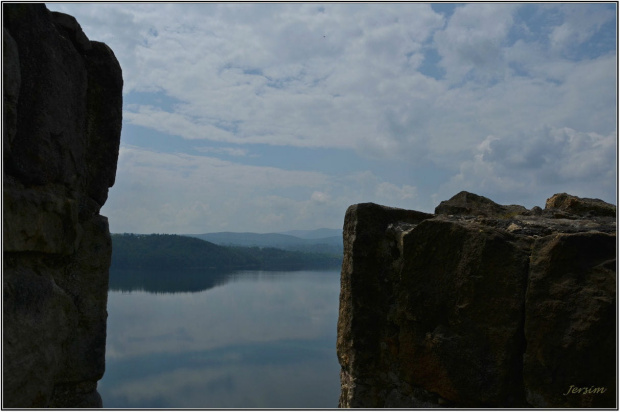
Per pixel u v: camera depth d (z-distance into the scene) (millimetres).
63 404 2938
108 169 3221
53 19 2811
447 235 3646
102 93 3164
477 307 3441
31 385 2465
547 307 3189
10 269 2385
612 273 3082
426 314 3725
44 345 2580
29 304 2465
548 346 3160
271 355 49688
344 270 4453
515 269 3369
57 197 2688
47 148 2590
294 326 64750
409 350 3840
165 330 60094
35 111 2504
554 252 3221
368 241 4234
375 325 4191
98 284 3115
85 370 3000
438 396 3648
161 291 87125
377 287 4219
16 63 2314
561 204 5125
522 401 3303
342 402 4359
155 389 37875
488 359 3367
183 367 44531
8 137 2273
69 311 2869
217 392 37281
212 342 54969
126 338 55656
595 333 3012
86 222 3074
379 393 4105
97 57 3143
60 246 2742
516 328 3311
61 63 2723
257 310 74500
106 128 3188
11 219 2311
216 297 83938
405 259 3891
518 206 6164
